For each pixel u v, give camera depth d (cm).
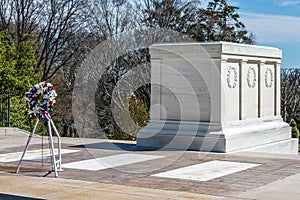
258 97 1577
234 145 1373
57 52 3638
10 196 841
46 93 1050
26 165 1159
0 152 1394
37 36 3606
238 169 1086
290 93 4872
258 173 1037
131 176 1013
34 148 1479
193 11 3353
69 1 3478
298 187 894
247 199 799
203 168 1100
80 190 876
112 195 833
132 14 3172
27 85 2514
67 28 3500
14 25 3556
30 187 907
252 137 1455
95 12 3241
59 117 3594
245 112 1498
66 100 3594
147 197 814
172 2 3209
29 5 3522
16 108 2417
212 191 863
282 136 1625
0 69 2414
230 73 1428
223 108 1384
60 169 1081
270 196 820
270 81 1652
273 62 1667
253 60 1541
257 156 1280
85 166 1136
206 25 3506
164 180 967
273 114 1666
